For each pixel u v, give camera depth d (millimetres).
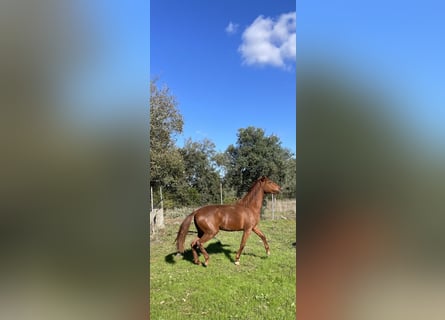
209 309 3898
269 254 5090
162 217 6602
